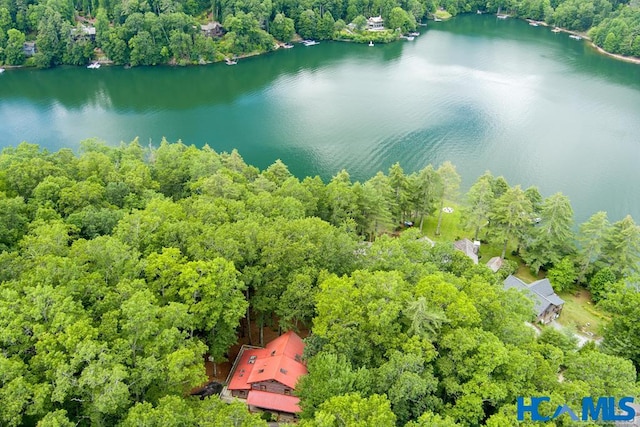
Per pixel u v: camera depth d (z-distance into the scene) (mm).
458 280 61812
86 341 45531
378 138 160250
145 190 89938
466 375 50500
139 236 67500
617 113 178250
